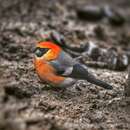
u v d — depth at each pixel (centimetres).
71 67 1220
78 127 1076
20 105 969
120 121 1161
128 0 2567
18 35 1719
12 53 1560
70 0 2316
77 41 1795
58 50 1222
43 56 1207
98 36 1961
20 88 1127
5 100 953
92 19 2192
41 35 1731
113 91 1330
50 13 2047
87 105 1223
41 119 962
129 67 1573
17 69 1374
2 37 1666
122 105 1237
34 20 1930
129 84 1263
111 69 1596
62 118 1109
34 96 1198
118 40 1995
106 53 1630
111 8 2331
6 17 1930
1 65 1400
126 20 2334
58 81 1217
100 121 1152
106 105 1234
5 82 1105
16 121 876
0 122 854
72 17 2123
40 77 1230
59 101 1212
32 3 2055
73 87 1323
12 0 2025
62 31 1847
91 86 1346
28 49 1586
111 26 2216
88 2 2392
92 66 1585
